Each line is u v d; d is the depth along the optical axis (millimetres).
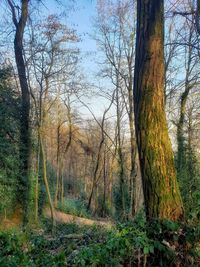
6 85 14570
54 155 33938
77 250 4234
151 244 4422
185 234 4641
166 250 4484
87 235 5191
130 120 21781
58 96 25250
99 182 34156
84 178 38031
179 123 16688
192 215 4816
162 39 5547
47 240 4727
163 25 5609
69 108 30484
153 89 5320
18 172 14867
